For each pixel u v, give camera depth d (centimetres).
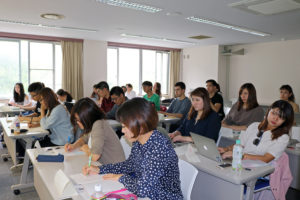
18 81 720
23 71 724
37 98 368
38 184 193
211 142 200
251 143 230
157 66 968
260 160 205
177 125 438
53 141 315
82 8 432
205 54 891
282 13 442
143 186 129
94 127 217
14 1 396
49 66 759
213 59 865
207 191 206
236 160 185
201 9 427
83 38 757
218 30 606
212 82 427
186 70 963
